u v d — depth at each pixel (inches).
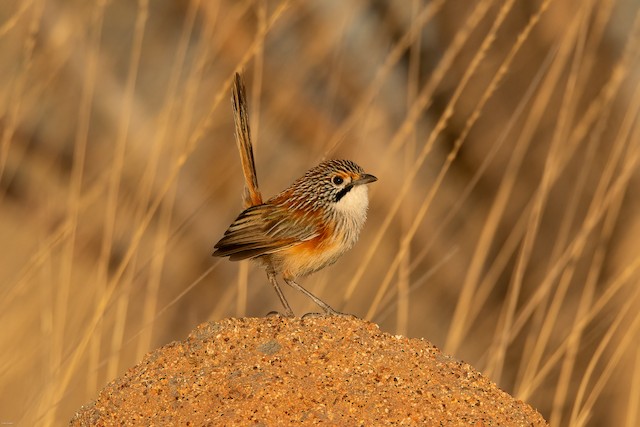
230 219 542.0
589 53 502.6
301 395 257.1
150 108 528.1
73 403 422.3
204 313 532.4
